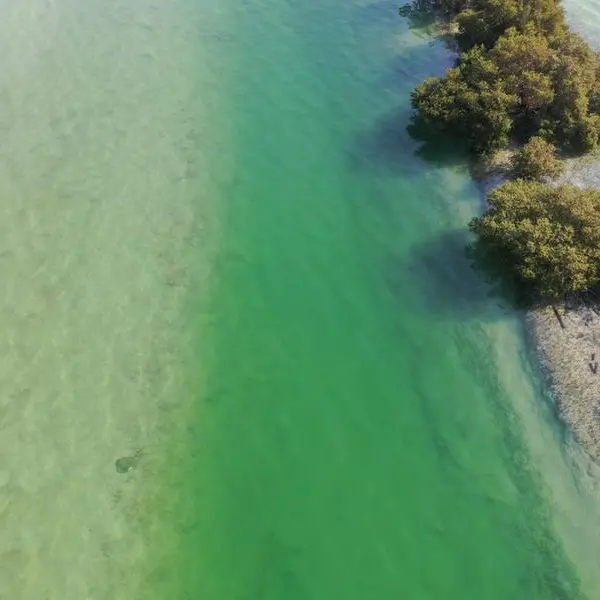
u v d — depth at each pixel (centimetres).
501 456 1981
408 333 2317
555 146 2839
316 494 1930
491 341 2259
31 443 2056
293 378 2211
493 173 2827
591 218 2288
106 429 2089
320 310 2409
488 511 1872
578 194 2394
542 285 2273
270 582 1762
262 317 2392
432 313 2369
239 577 1775
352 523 1867
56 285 2492
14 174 2928
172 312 2409
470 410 2095
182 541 1847
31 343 2312
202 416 2120
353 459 2002
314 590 1745
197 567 1797
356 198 2820
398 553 1806
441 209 2742
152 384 2203
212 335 2341
